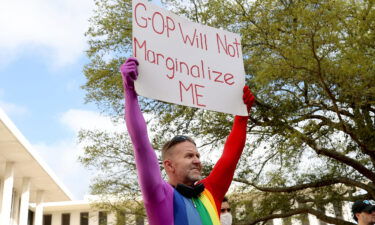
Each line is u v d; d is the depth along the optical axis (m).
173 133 13.81
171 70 3.06
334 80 10.42
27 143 30.06
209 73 3.24
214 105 3.17
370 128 11.89
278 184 15.64
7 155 30.89
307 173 15.76
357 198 15.63
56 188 38.75
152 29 3.07
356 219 5.44
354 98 10.77
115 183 15.29
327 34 9.51
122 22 13.67
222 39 3.41
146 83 2.91
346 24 10.48
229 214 5.48
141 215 15.21
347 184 14.45
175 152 2.73
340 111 12.53
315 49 9.75
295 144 12.32
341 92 10.73
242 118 3.23
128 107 2.51
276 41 10.93
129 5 14.02
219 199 2.85
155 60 3.01
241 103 3.29
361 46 10.30
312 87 11.82
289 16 10.51
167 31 3.14
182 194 2.62
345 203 16.84
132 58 2.61
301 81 11.59
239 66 3.40
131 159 14.88
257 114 12.69
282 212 16.33
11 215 37.22
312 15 9.26
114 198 15.55
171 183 2.75
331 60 10.09
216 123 13.71
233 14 12.56
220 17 12.74
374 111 12.30
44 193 39.84
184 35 3.22
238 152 3.01
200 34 3.32
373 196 13.74
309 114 12.25
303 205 17.69
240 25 12.49
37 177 35.81
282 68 9.95
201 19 13.08
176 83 3.05
